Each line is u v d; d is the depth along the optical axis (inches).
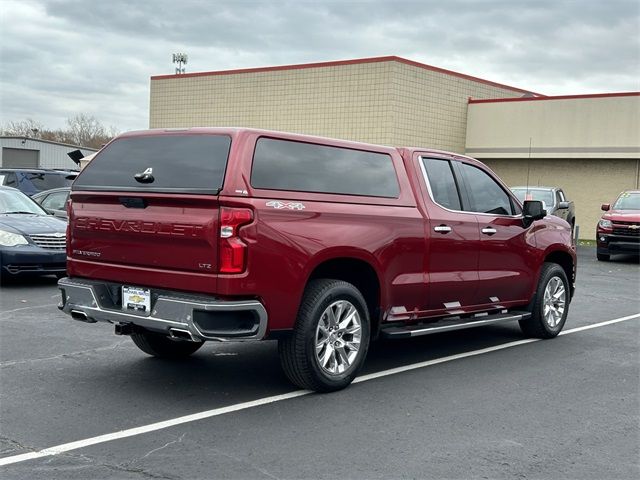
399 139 948.0
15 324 335.6
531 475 171.5
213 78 1107.3
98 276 236.8
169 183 220.2
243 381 248.4
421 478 168.1
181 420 205.3
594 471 174.9
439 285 275.1
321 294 228.7
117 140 245.1
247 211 209.3
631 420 214.7
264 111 1058.1
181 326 209.0
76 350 287.7
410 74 954.7
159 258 219.9
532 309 329.1
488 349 311.9
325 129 995.9
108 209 232.7
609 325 378.9
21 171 745.6
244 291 208.8
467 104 1062.4
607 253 734.5
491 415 216.7
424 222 268.5
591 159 994.1
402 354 299.0
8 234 440.5
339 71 976.3
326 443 189.5
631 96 943.7
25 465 171.3
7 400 221.0
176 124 1159.0
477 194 302.0
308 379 229.3
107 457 176.9
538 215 316.8
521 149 1025.5
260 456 179.5
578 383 255.9
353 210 241.4
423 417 213.3
